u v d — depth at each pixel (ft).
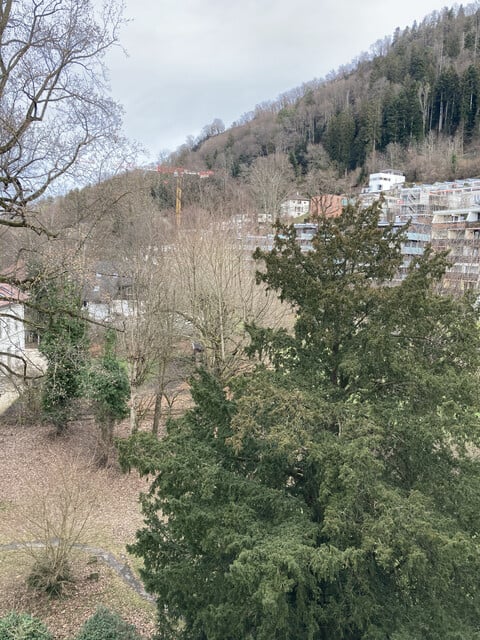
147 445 24.21
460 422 21.44
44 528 39.09
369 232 24.68
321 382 25.27
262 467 24.40
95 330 68.03
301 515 21.39
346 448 19.49
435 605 19.51
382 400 24.40
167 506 23.93
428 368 23.68
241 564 16.99
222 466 25.11
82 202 50.34
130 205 59.36
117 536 46.60
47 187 40.16
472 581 20.77
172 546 26.68
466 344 23.62
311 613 19.54
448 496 22.15
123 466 24.12
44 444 64.44
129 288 67.10
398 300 23.20
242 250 65.77
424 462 22.82
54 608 36.11
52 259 42.73
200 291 61.00
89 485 50.42
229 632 20.81
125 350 63.41
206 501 23.13
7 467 57.31
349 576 20.35
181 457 23.38
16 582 38.40
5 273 50.44
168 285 60.29
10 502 49.80
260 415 21.75
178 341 69.56
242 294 60.54
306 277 25.79
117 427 73.00
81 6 35.94
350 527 19.17
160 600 26.35
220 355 60.13
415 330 23.91
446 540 17.15
